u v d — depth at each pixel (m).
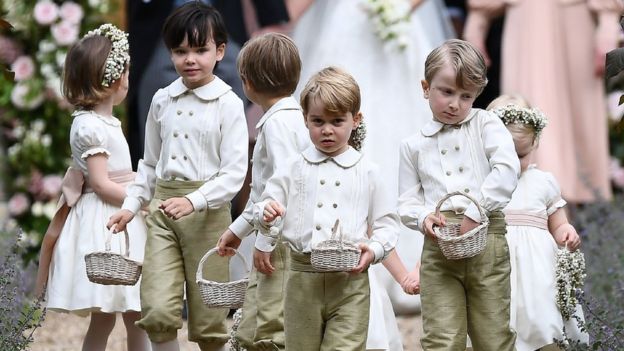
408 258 25.20
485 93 30.39
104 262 17.41
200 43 17.86
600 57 28.61
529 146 18.52
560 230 18.67
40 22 31.08
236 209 27.55
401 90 25.80
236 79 25.36
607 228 26.22
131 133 26.55
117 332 24.44
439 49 16.39
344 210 15.95
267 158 17.05
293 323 15.95
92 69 19.03
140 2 25.50
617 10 28.62
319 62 26.05
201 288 16.91
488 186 16.06
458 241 15.62
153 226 18.00
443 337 16.27
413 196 16.73
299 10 26.45
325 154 16.09
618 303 20.36
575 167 28.92
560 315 18.16
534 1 28.88
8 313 19.34
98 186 18.95
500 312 16.33
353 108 15.85
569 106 29.02
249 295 17.48
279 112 17.09
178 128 18.02
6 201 31.42
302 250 15.91
